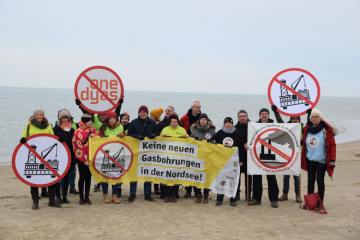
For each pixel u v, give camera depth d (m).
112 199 9.53
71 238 7.06
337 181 13.67
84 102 9.39
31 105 81.12
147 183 9.77
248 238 7.16
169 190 9.71
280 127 9.23
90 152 9.22
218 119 52.59
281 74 9.65
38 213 8.61
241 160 9.59
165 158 9.58
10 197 10.45
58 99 130.88
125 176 9.48
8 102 94.69
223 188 9.41
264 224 8.00
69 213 8.62
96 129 9.91
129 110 67.19
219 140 9.56
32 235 7.19
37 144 8.71
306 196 9.15
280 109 9.66
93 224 7.87
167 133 9.65
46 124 8.95
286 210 9.06
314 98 9.52
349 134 36.91
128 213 8.66
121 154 9.43
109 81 9.46
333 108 110.50
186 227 7.75
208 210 9.02
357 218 8.51
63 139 9.01
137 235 7.27
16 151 8.63
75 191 10.73
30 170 8.71
